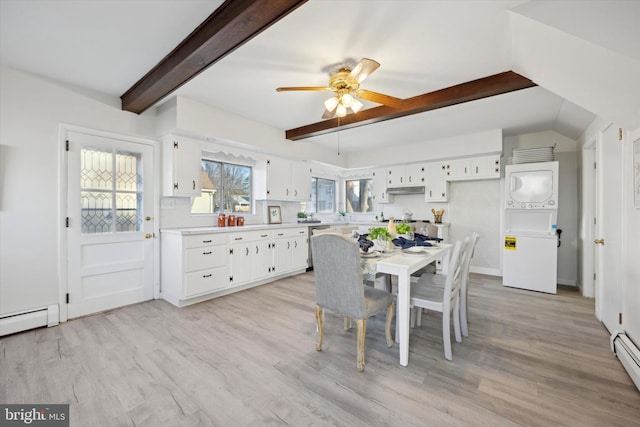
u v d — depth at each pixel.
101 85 2.77
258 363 1.97
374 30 1.83
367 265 2.11
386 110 3.13
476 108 3.21
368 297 2.09
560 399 1.60
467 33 1.85
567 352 2.13
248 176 4.60
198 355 2.07
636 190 1.96
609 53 1.41
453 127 3.98
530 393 1.65
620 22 1.37
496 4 1.58
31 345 2.20
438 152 4.64
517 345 2.24
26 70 2.47
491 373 1.86
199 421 1.43
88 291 2.87
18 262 2.47
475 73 2.41
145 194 3.30
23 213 2.49
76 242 2.79
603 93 1.78
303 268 4.75
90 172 2.89
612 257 2.46
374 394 1.64
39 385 1.70
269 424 1.41
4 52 2.18
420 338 2.38
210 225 4.02
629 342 1.99
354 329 2.56
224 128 3.41
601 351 2.15
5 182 2.40
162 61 2.30
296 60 2.21
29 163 2.52
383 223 5.36
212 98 3.02
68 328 2.53
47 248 2.62
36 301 2.55
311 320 2.75
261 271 3.97
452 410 1.51
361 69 1.92
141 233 3.27
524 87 2.38
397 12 1.66
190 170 3.41
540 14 1.52
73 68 2.43
